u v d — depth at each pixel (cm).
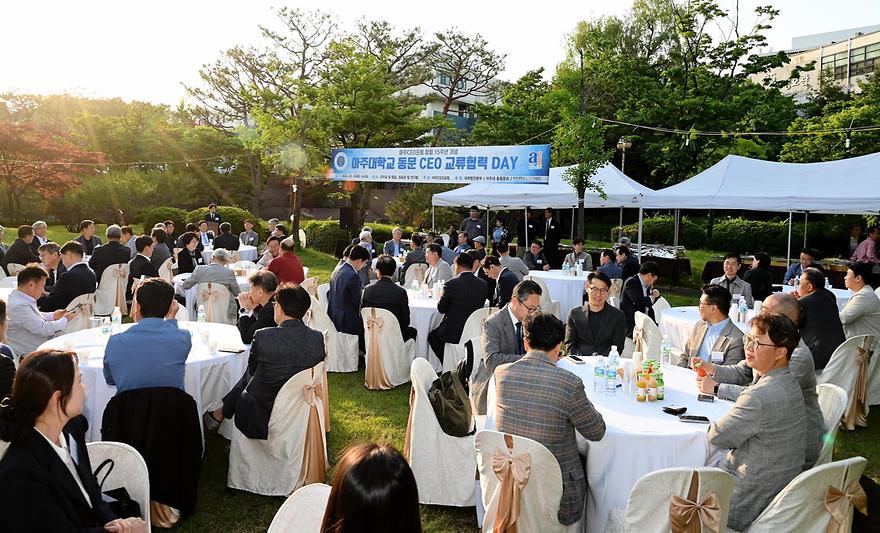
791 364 311
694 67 2195
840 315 569
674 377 397
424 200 2536
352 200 2342
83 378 385
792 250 2322
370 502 133
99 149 3316
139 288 352
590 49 2677
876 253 1228
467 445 374
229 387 437
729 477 239
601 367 364
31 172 2666
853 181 1136
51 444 205
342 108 2150
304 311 383
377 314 609
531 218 1555
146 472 258
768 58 2111
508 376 297
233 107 2948
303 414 377
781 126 2638
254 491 384
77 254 638
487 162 1146
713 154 2206
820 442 313
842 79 4469
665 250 1523
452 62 3038
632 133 2628
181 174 3183
